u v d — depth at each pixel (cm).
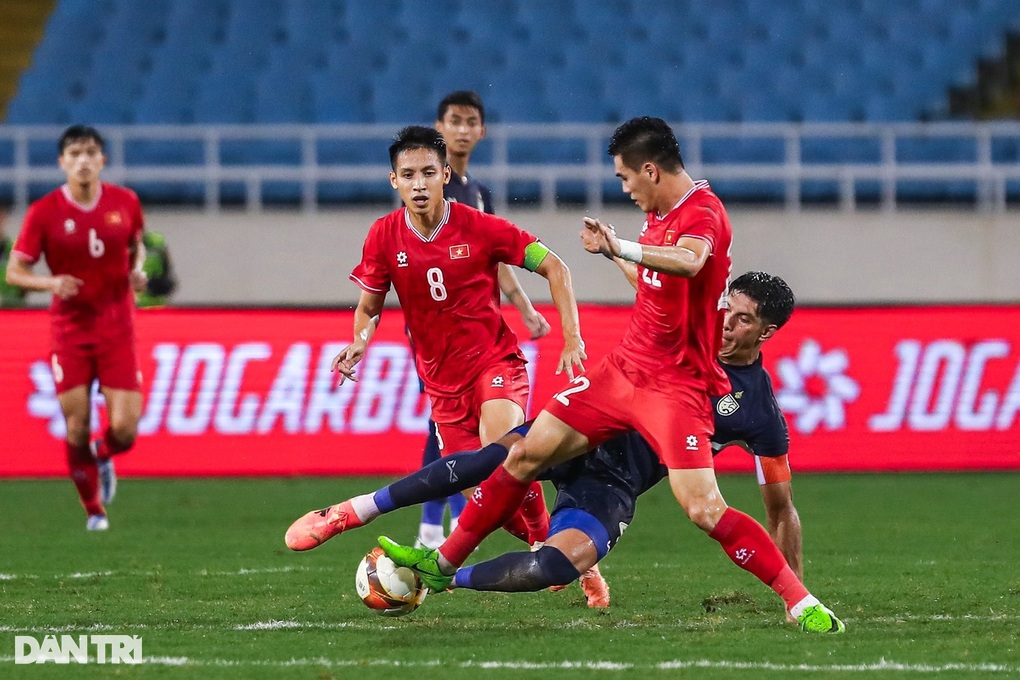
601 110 6631
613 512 2031
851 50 6900
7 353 4512
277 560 2859
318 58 6800
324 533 2091
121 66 6794
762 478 2117
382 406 4534
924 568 2698
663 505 3966
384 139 6481
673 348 1934
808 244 5822
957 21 7006
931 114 6700
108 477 3556
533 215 5734
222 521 3559
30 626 2072
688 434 1933
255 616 2158
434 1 7050
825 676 1686
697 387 1945
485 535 2011
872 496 4038
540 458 1978
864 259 5838
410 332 2467
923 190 6284
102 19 7019
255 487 4316
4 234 5491
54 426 4509
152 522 3544
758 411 2070
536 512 2308
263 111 6588
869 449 4588
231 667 1756
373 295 2386
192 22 6994
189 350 4531
